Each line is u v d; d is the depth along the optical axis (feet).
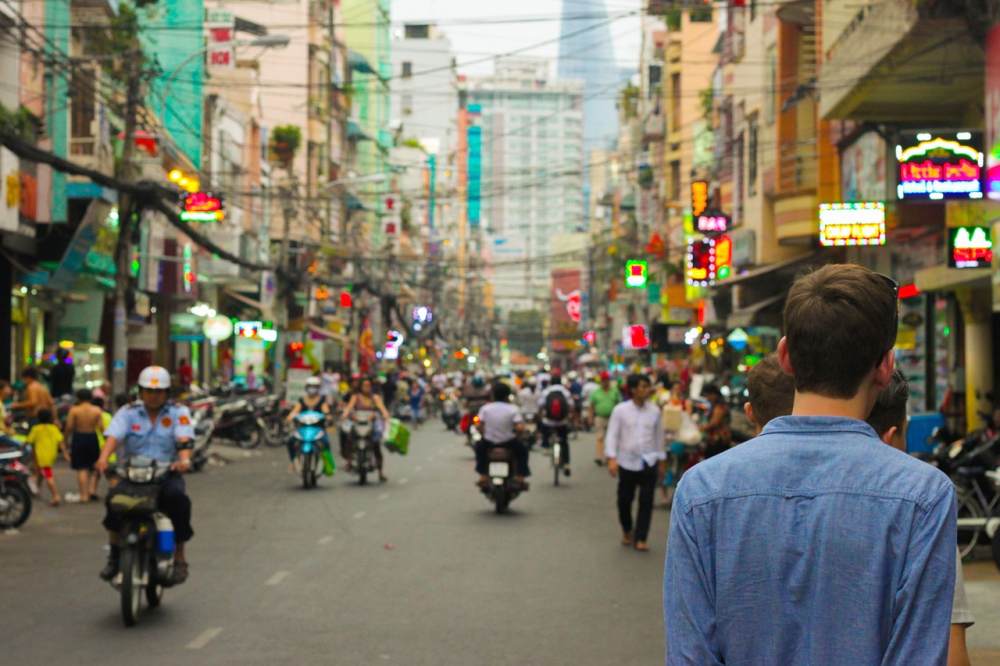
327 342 216.74
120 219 83.66
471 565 39.60
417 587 35.45
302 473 67.10
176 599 33.55
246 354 160.86
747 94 116.26
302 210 199.11
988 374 72.74
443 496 61.77
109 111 100.48
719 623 8.82
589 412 128.26
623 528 44.45
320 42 223.92
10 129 80.48
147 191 80.38
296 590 34.91
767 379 17.31
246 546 43.75
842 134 87.35
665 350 204.54
